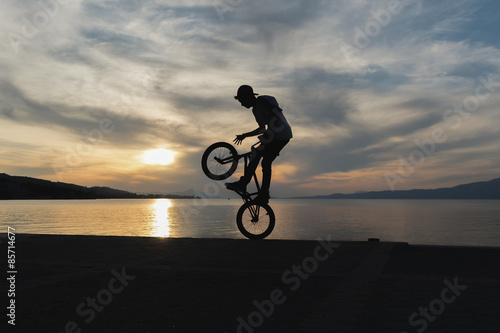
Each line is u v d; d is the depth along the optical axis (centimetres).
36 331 267
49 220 8381
